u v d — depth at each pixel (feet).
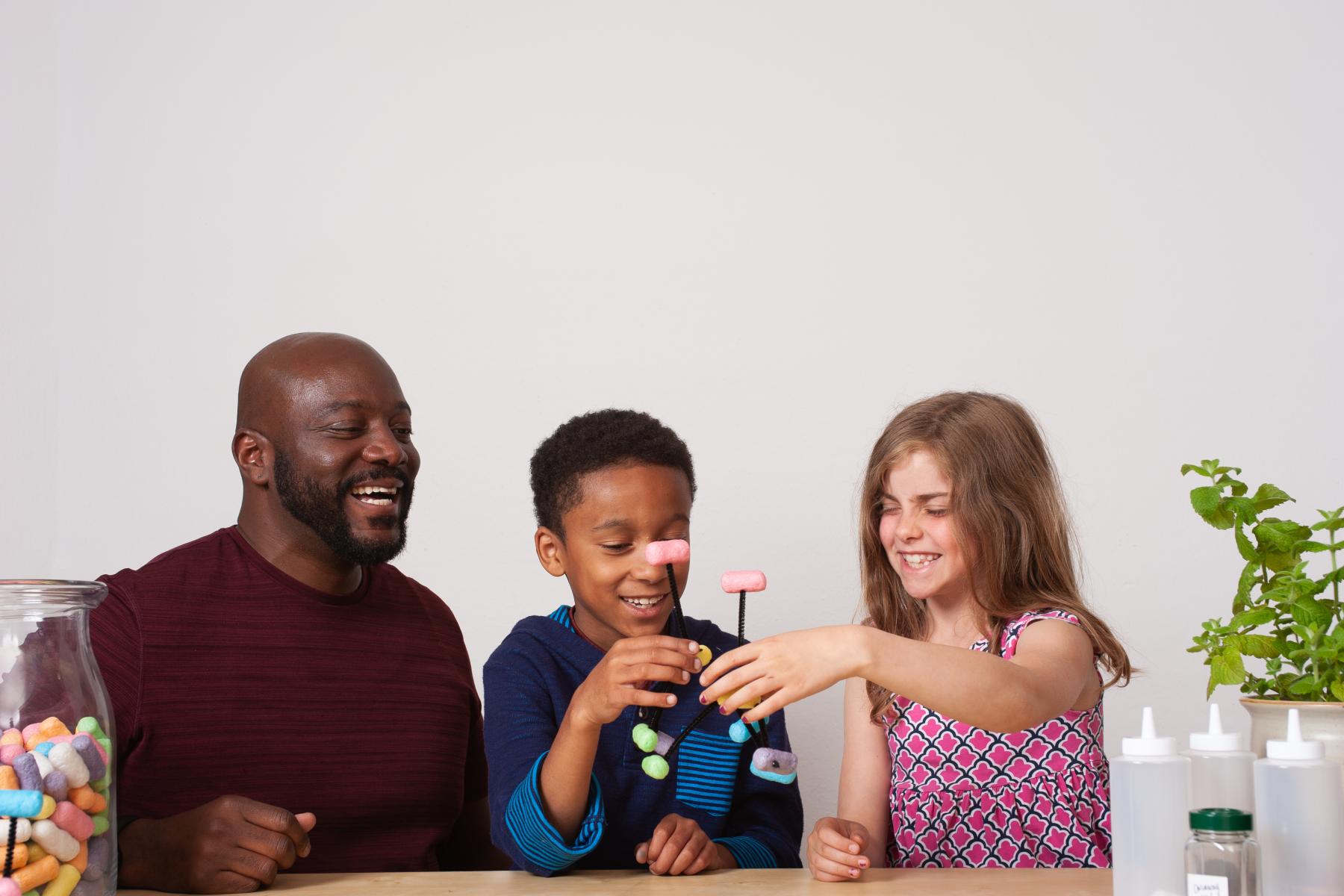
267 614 4.08
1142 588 5.60
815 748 5.68
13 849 2.53
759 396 5.77
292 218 5.97
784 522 5.71
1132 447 5.67
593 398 5.82
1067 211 5.81
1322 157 5.79
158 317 5.92
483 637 5.74
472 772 4.58
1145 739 2.61
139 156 5.99
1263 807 2.53
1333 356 5.69
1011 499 4.09
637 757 3.93
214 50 6.05
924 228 5.82
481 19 6.03
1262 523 3.34
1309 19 5.85
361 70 6.03
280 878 3.29
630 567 3.81
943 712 2.98
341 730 4.06
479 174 5.96
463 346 5.87
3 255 5.69
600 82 5.97
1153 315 5.73
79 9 6.04
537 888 3.10
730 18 5.97
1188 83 5.84
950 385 5.74
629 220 5.90
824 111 5.90
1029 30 5.90
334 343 4.21
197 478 5.85
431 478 5.80
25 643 2.74
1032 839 3.98
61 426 5.86
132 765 3.84
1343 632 3.08
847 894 2.95
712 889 3.04
